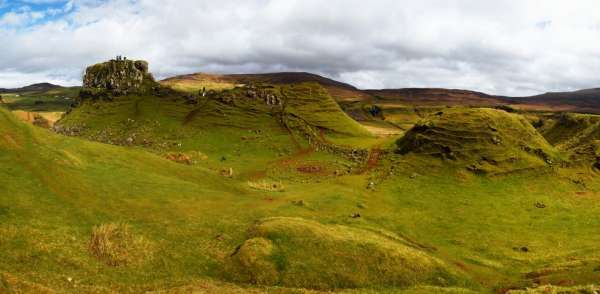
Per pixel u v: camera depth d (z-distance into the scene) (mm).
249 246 47500
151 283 39438
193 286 39781
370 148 147500
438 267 51125
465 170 107312
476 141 118312
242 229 53969
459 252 60781
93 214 48969
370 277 46625
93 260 40562
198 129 184750
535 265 56375
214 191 71062
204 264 44906
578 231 70875
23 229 41219
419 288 45406
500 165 109125
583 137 143875
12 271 34688
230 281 43031
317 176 117250
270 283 43406
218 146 161875
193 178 77938
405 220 73375
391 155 127000
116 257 41812
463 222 75312
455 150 115250
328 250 49406
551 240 66562
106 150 74438
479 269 54781
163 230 49844
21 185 49031
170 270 42531
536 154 117938
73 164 60750
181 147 160000
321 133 185875
